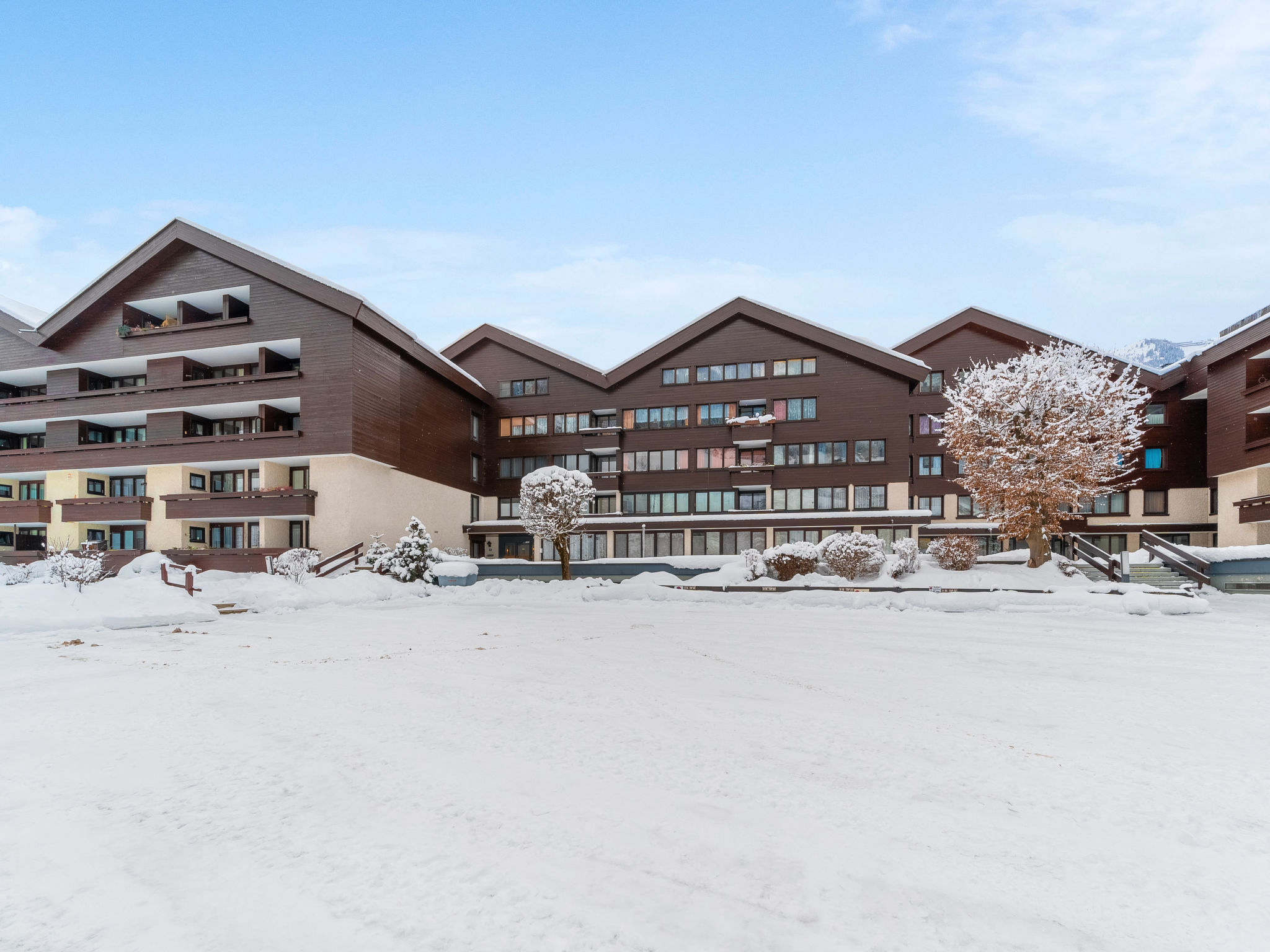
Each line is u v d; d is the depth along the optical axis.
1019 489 21.12
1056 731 6.13
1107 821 4.12
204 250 29.03
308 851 3.69
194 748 5.54
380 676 8.65
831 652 10.77
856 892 3.24
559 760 5.18
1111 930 2.94
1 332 31.95
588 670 9.09
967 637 12.62
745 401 34.97
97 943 2.85
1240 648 11.17
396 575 25.33
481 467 38.91
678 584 22.94
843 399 33.56
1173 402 34.62
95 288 29.94
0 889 3.32
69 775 4.91
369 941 2.83
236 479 30.72
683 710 6.83
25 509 29.88
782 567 22.33
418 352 31.62
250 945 2.82
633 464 36.41
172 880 3.38
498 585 24.33
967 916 3.04
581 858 3.58
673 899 3.17
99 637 12.77
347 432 27.28
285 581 21.12
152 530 29.19
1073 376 21.61
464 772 4.93
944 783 4.75
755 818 4.11
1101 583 19.16
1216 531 33.47
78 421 30.73
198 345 29.31
